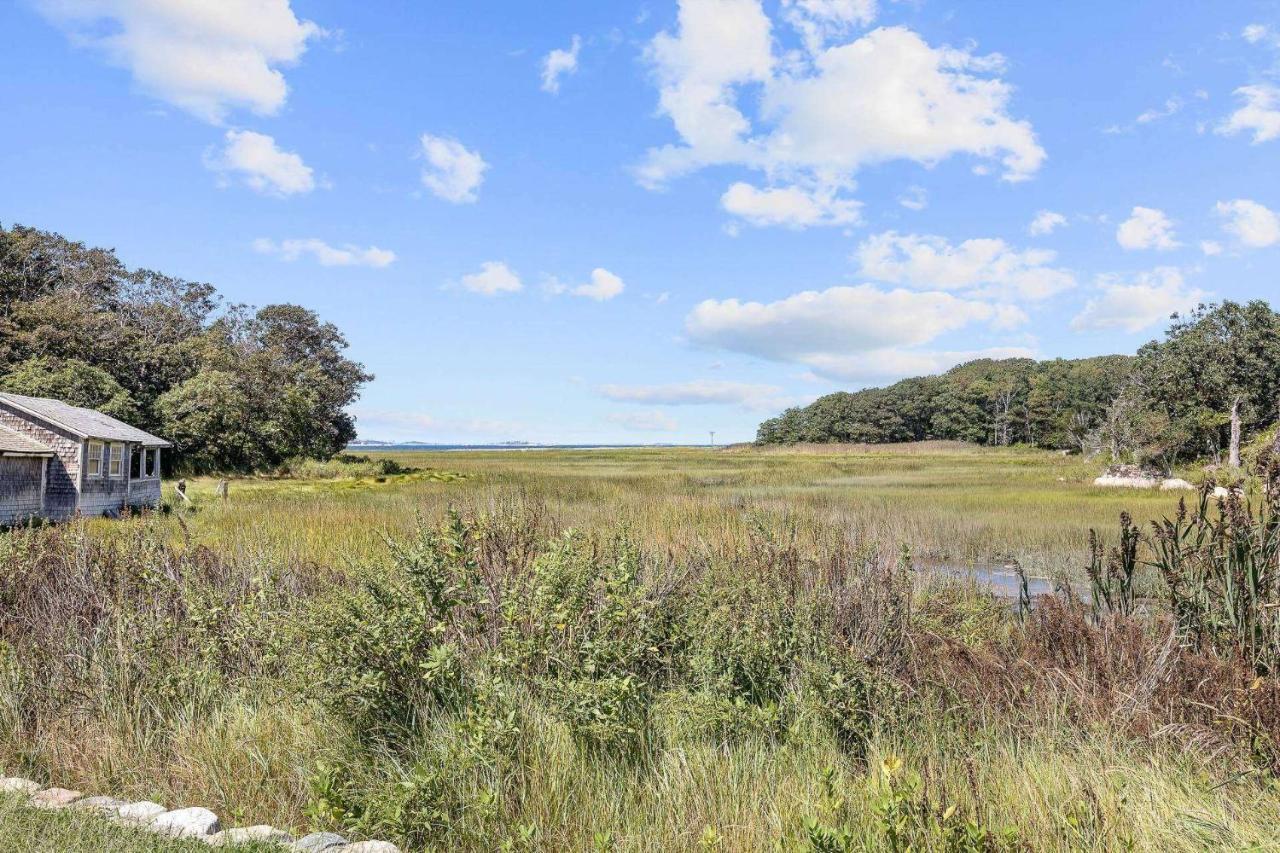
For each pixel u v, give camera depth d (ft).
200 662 18.21
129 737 15.44
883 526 57.00
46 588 21.38
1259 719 12.92
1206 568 17.12
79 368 134.51
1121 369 377.09
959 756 13.69
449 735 13.38
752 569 20.84
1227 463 152.15
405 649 14.47
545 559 16.31
